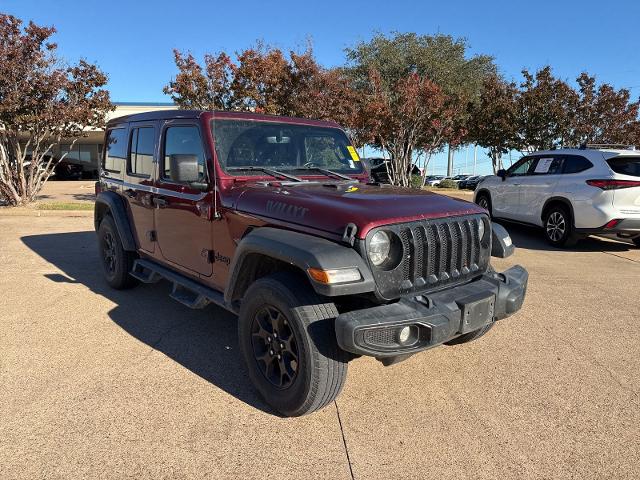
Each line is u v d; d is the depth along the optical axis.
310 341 2.74
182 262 4.16
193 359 3.81
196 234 3.91
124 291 5.53
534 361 3.89
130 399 3.19
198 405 3.15
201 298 3.79
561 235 8.79
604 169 8.14
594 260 7.78
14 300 5.15
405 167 16.25
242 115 4.03
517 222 10.04
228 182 3.65
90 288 5.62
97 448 2.68
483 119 17.83
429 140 16.84
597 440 2.85
